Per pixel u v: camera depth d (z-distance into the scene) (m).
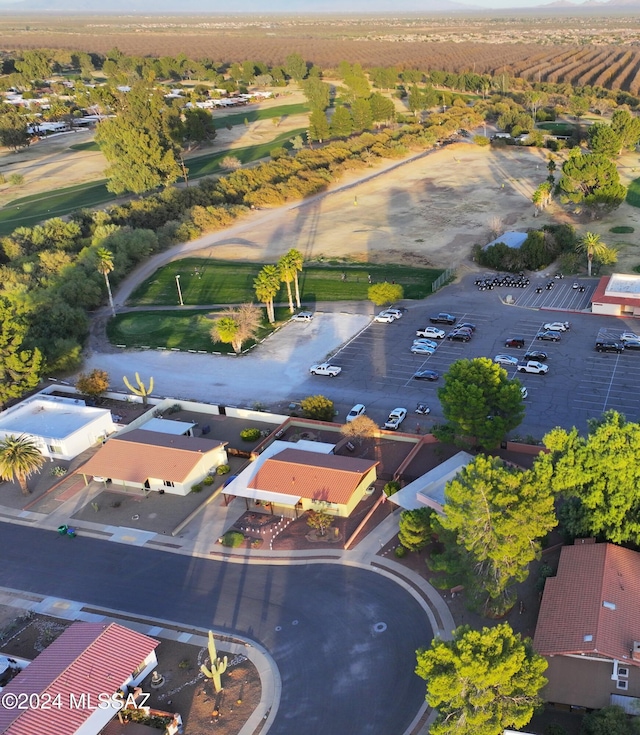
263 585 52.78
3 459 64.19
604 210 137.00
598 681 40.00
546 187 145.25
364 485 61.56
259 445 70.38
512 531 43.81
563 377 82.00
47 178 197.00
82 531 60.88
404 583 51.62
